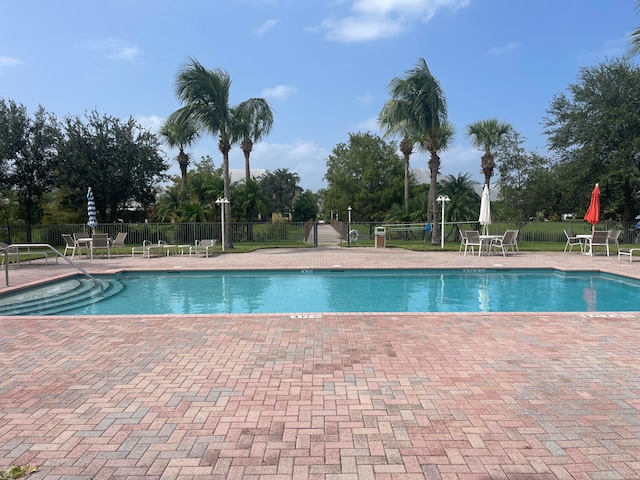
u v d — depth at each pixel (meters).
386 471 2.64
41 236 23.03
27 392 3.89
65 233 23.09
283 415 3.39
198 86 18.84
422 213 24.48
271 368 4.46
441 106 20.30
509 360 4.66
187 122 19.72
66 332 5.91
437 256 16.42
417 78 19.67
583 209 24.72
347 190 40.56
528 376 4.19
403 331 5.84
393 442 2.98
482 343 5.27
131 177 26.25
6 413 3.47
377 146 40.84
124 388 3.96
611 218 25.59
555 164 25.86
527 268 13.03
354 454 2.83
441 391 3.85
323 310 8.75
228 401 3.66
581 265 13.40
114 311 8.75
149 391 3.89
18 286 10.00
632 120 21.47
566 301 9.30
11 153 23.34
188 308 8.99
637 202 23.75
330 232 41.34
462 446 2.92
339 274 12.96
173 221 25.31
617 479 2.55
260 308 8.96
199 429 3.18
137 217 29.03
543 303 9.15
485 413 3.41
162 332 5.87
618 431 3.12
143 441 3.01
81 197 25.06
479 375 4.23
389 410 3.47
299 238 24.48
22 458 2.81
